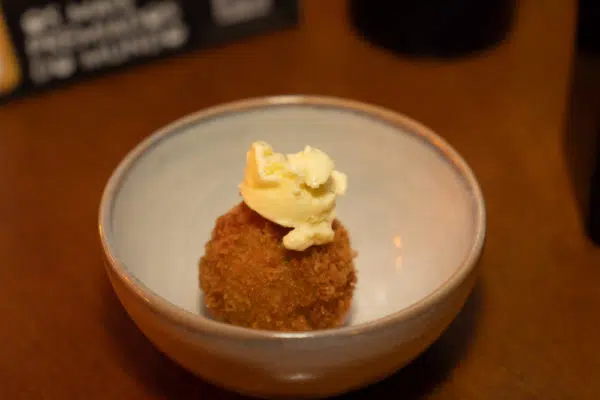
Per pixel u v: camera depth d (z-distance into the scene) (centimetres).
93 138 46
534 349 34
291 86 50
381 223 37
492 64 51
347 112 38
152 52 52
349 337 29
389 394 33
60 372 34
